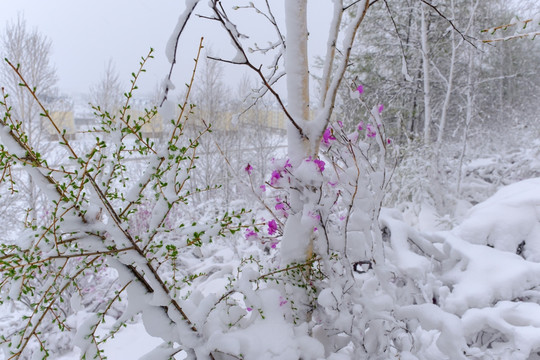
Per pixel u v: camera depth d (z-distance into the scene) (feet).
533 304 7.06
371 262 6.15
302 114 5.21
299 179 5.00
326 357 5.78
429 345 6.63
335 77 4.85
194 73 3.84
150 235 4.02
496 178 26.58
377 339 5.62
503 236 9.29
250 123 38.19
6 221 22.38
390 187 22.54
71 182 3.43
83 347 3.85
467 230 9.66
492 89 38.83
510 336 6.47
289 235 5.51
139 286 4.20
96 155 3.84
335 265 6.11
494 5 29.25
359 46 31.35
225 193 25.77
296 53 5.00
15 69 2.94
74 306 4.02
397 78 31.07
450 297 7.61
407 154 23.31
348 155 5.76
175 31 3.78
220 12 3.97
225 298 5.09
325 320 5.69
